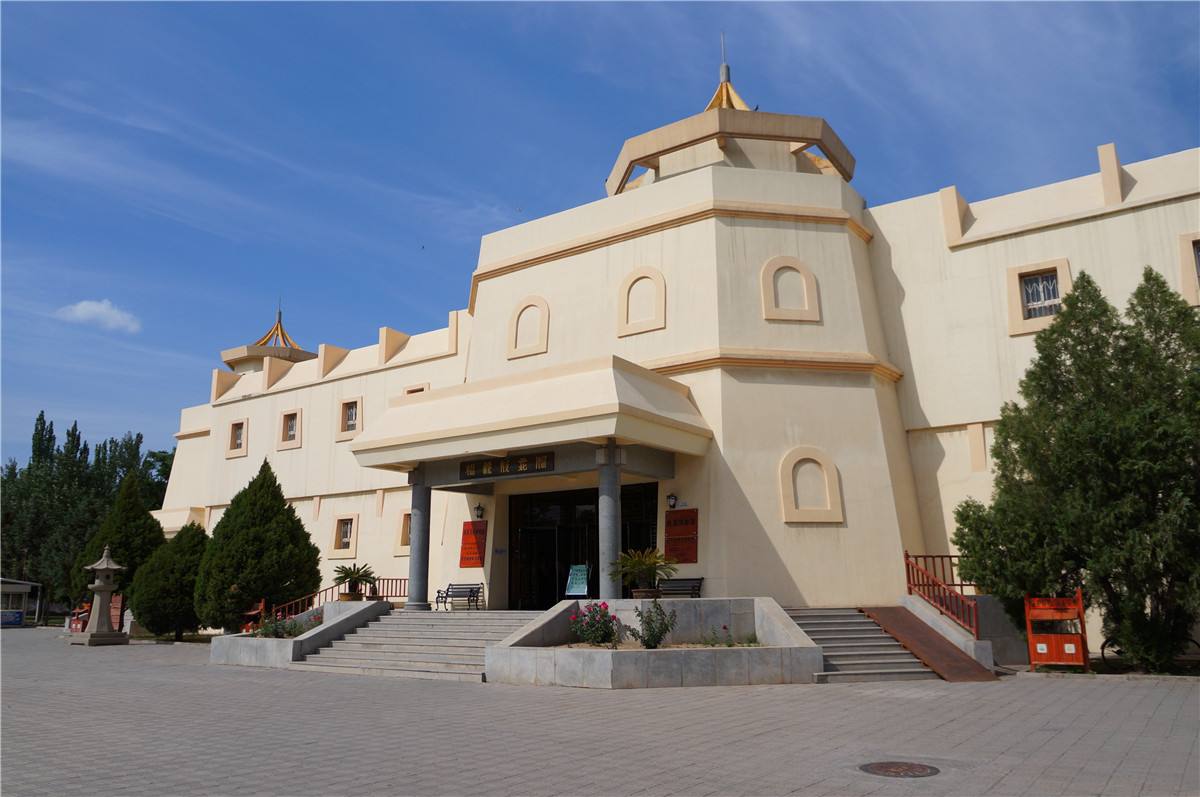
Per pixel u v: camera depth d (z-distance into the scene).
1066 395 15.38
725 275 20.17
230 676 16.00
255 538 24.73
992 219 21.41
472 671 14.94
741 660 13.79
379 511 29.66
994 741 8.88
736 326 19.81
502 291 23.69
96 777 7.40
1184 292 18.14
